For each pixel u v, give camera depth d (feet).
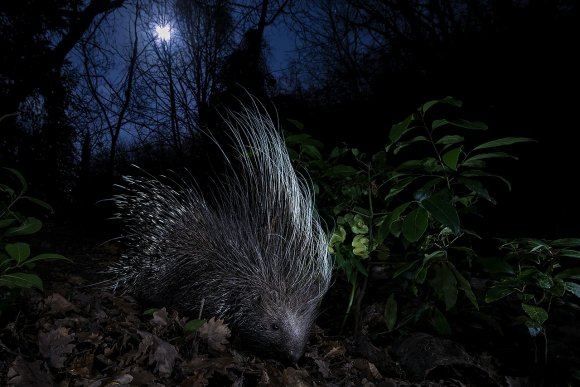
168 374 2.55
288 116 14.07
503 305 4.35
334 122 14.20
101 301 3.84
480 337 3.78
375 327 3.86
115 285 4.25
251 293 3.27
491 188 9.48
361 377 3.16
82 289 4.17
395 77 13.55
